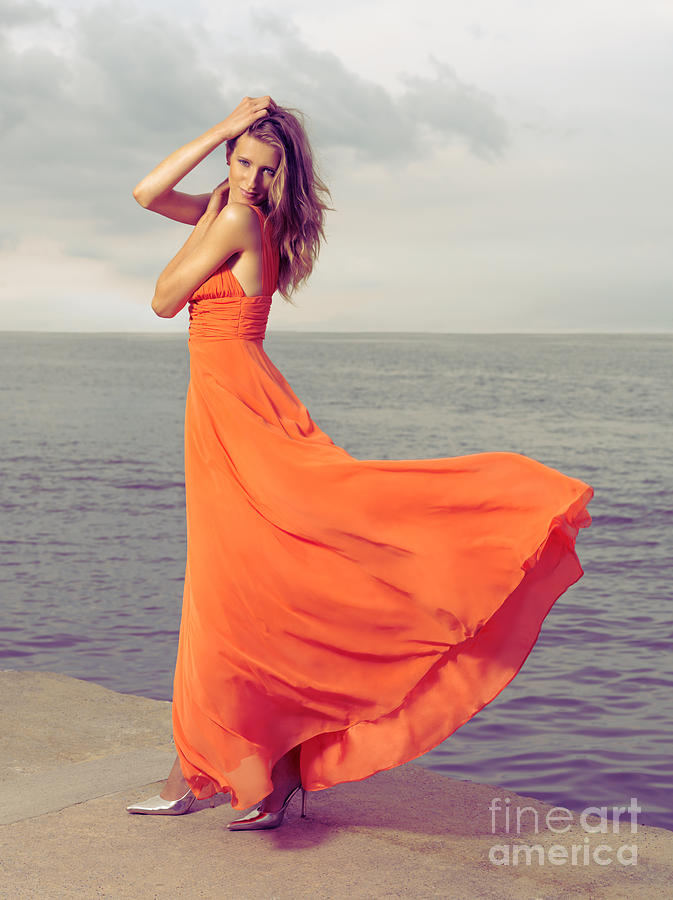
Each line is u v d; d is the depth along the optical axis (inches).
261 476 108.7
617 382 3538.4
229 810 118.1
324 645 107.3
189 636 110.2
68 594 430.6
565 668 288.5
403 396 2765.7
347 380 3639.3
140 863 101.6
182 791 115.9
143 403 2370.8
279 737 108.0
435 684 109.0
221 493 110.7
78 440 1439.5
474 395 2824.8
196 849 105.7
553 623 358.6
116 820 113.4
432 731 107.9
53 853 103.7
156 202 118.6
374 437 1625.2
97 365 5034.5
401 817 118.3
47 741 143.5
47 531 646.5
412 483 106.7
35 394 2699.3
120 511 754.2
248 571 107.3
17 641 335.0
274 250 116.2
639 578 475.2
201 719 107.9
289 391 119.0
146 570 501.4
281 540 107.6
